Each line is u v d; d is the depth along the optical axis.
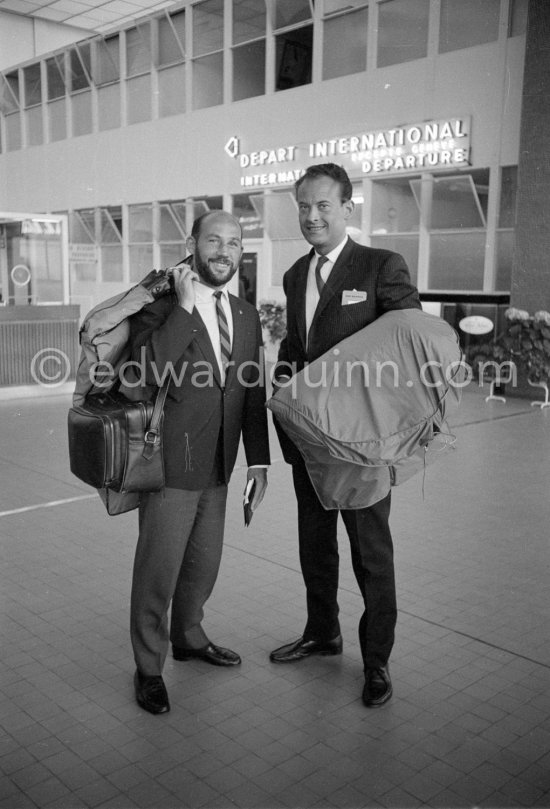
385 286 2.58
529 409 9.17
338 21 12.70
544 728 2.48
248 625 3.23
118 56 16.73
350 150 12.77
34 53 20.66
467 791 2.16
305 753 2.33
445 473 5.98
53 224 10.33
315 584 2.88
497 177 11.04
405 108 11.94
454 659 2.94
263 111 14.05
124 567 3.88
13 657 2.93
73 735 2.42
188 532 2.63
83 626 3.20
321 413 2.45
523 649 3.03
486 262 11.37
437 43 11.42
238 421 2.74
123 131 17.00
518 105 10.64
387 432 2.42
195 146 15.45
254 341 2.78
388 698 2.62
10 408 8.88
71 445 2.55
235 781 2.20
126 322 2.55
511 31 10.67
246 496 2.88
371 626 2.64
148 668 2.61
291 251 14.27
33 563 3.92
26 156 19.98
